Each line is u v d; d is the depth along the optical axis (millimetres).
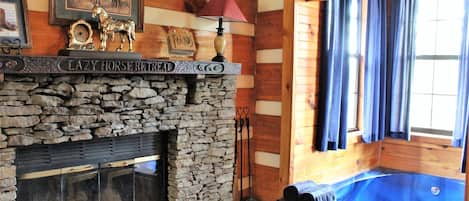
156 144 3494
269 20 4094
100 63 2748
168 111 3316
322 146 4262
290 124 3980
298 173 4129
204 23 3742
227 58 3928
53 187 2953
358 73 4918
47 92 2693
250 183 4289
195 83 3449
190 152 3518
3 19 2598
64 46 2900
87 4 2979
